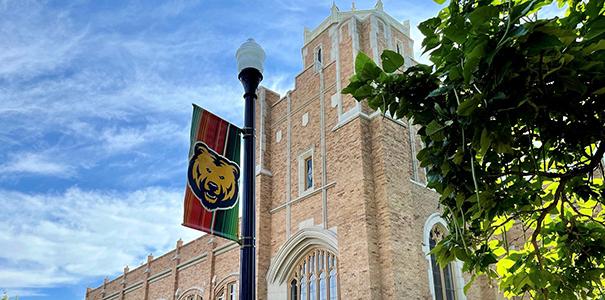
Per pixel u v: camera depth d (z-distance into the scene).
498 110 3.51
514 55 3.22
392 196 14.62
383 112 4.68
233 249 21.31
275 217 18.34
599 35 3.54
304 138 18.23
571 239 5.00
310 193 16.88
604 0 3.62
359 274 13.89
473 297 15.59
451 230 4.88
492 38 3.27
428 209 15.98
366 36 17.33
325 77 18.17
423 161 4.50
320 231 15.77
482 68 3.33
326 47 19.59
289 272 17.02
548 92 3.54
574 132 3.84
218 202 6.04
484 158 4.32
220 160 6.26
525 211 4.49
